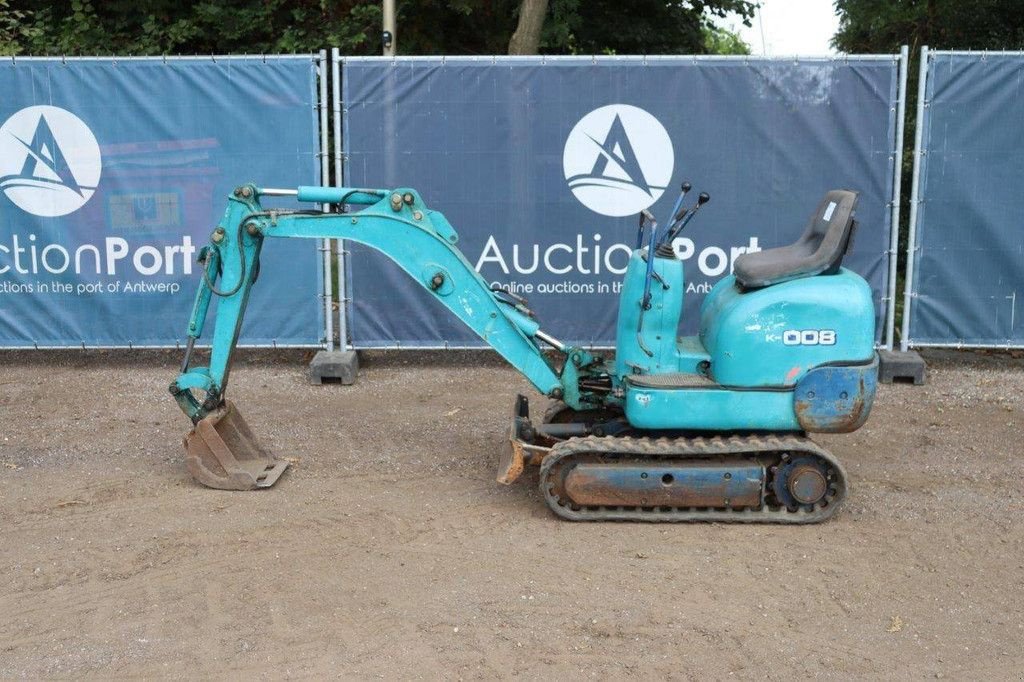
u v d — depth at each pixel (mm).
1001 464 6582
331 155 8789
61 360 9211
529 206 8531
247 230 5902
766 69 8312
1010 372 8914
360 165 8477
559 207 8531
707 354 5684
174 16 14305
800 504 5508
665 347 5660
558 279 8625
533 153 8453
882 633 4414
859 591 4777
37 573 4879
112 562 5000
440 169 8484
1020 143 8320
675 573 4914
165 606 4590
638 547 5207
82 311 8680
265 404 7891
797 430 5523
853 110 8367
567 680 4027
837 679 4059
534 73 8352
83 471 6332
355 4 14375
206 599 4645
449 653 4203
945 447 6922
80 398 8008
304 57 8320
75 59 8320
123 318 8688
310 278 8555
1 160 8469
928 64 8250
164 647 4254
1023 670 4133
